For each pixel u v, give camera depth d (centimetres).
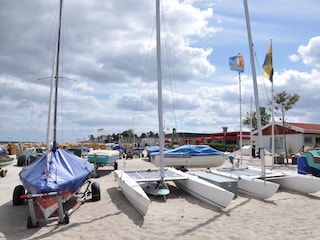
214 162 1612
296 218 732
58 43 996
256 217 745
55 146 885
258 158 2694
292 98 2819
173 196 1008
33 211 660
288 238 589
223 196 833
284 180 1127
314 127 3431
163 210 820
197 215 765
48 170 759
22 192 882
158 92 1002
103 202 913
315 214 770
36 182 706
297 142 3170
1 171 1506
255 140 3675
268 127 3556
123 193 1010
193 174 1174
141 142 5416
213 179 1020
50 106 859
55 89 994
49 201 679
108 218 739
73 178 773
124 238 597
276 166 1861
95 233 628
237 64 1981
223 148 3878
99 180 1389
